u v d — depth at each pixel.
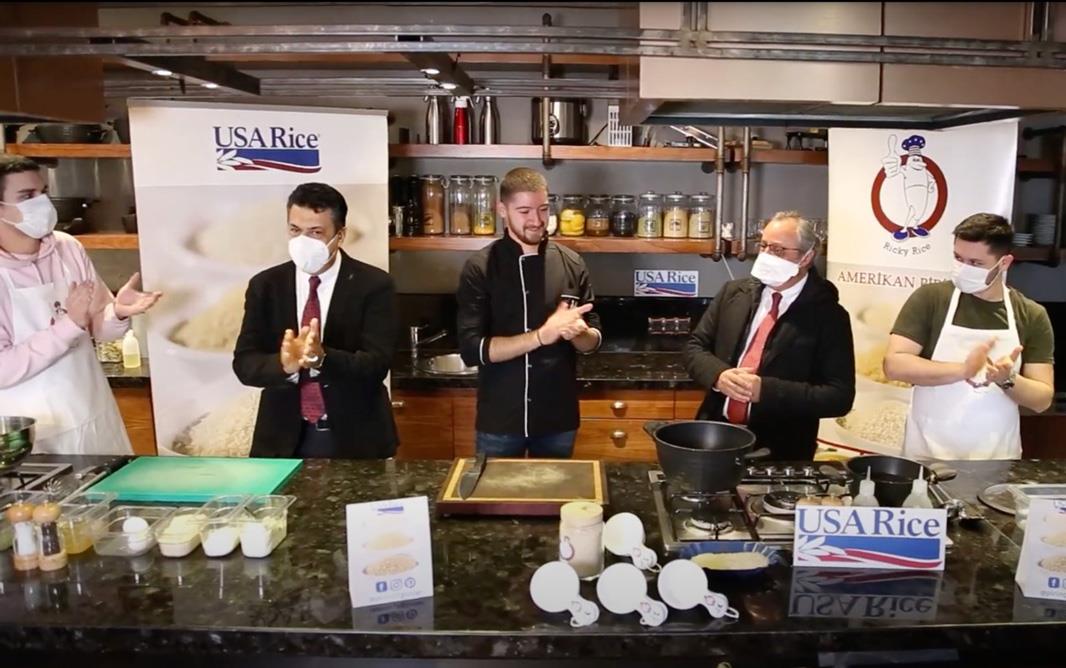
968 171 2.75
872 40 1.55
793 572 1.32
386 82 3.18
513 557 1.38
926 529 1.31
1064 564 1.22
